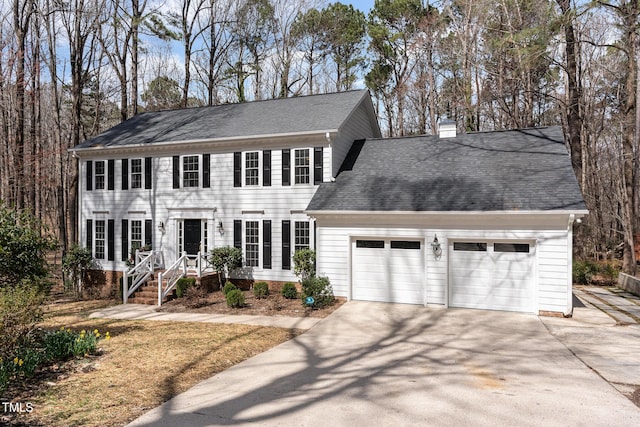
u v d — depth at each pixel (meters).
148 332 10.52
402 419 5.47
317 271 14.24
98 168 19.55
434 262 13.02
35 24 22.25
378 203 13.55
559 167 12.99
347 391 6.48
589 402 6.02
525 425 5.30
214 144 17.20
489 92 25.88
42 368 7.54
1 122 24.98
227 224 17.20
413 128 35.62
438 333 10.20
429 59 29.06
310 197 15.87
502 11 22.86
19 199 21.33
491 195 12.51
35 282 9.52
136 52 25.05
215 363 7.92
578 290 17.25
